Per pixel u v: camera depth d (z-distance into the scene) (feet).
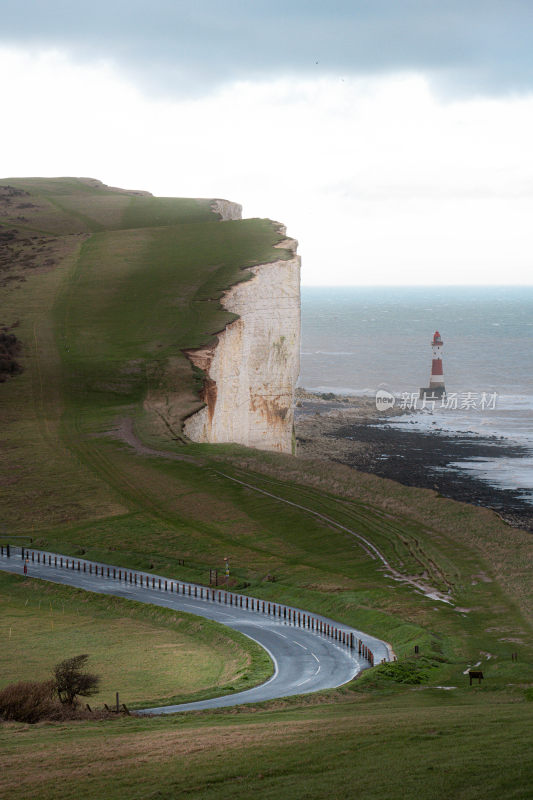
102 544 225.15
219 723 100.99
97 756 82.74
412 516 231.09
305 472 270.67
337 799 66.33
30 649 163.12
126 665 152.35
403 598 175.22
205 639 166.20
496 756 72.95
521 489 355.77
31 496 253.03
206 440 325.83
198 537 223.92
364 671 135.74
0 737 96.17
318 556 207.41
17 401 323.37
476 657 139.44
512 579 181.68
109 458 278.87
